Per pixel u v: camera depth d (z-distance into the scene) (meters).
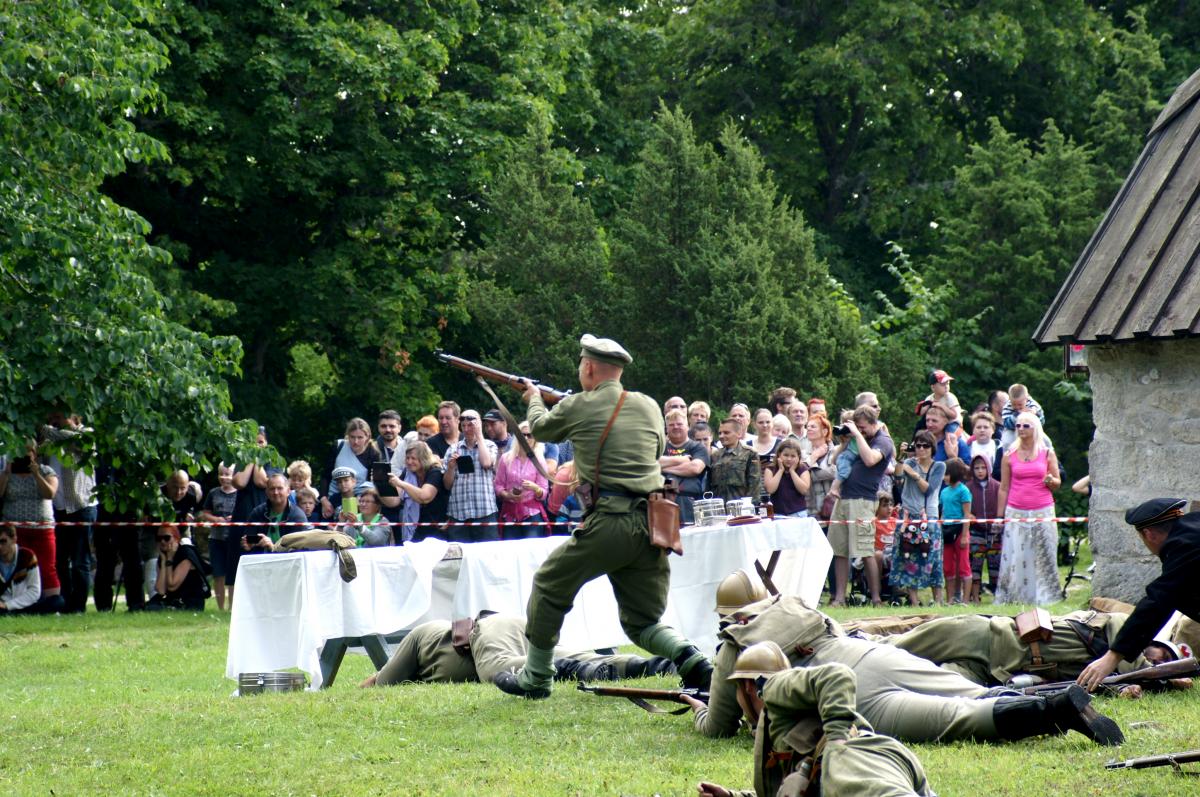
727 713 7.89
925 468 16.47
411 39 28.08
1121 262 11.45
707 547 11.30
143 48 19.23
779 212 29.00
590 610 11.71
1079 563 22.27
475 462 16.19
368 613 11.64
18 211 17.16
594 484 8.85
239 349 18.83
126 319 18.00
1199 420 10.91
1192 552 7.18
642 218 27.95
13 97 17.22
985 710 7.22
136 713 9.48
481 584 11.73
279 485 17.31
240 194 28.20
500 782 7.18
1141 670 8.28
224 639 15.43
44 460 18.11
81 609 18.16
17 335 17.11
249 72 27.22
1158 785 6.47
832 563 16.88
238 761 7.93
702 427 16.92
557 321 28.08
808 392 26.66
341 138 28.80
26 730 9.04
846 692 5.85
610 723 8.52
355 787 7.23
